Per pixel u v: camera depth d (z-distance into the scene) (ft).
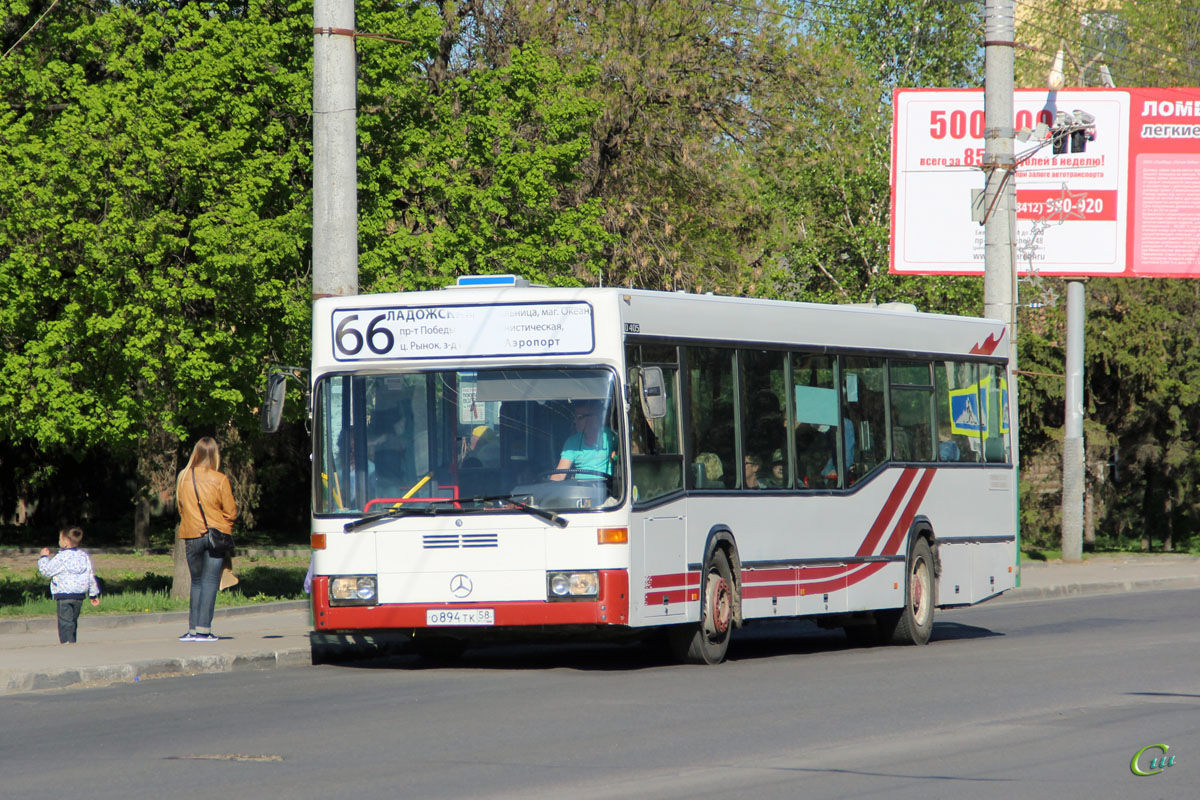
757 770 55.83
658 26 218.38
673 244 219.20
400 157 159.02
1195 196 223.10
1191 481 280.10
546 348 90.22
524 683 84.69
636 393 91.04
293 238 147.23
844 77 233.55
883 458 112.47
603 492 88.33
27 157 137.90
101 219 144.66
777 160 232.73
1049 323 271.08
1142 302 265.95
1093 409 271.49
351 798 50.98
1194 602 156.76
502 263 163.94
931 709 72.08
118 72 152.87
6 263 137.49
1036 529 297.74
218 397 145.89
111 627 133.80
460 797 50.98
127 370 145.79
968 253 222.69
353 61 110.01
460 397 90.84
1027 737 63.36
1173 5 327.67
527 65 168.96
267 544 306.14
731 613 98.22
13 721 71.61
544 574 88.17
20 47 153.99
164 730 67.62
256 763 58.18
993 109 155.94
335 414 92.32
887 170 267.80
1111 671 88.02
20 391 139.44
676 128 216.13
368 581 90.38
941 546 118.93
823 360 107.55
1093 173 224.33
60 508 331.57
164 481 259.60
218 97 146.72
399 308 92.02
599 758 58.59
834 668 92.94
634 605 88.58
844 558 107.65
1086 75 323.78
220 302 146.20
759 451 101.04
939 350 120.06
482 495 89.56
